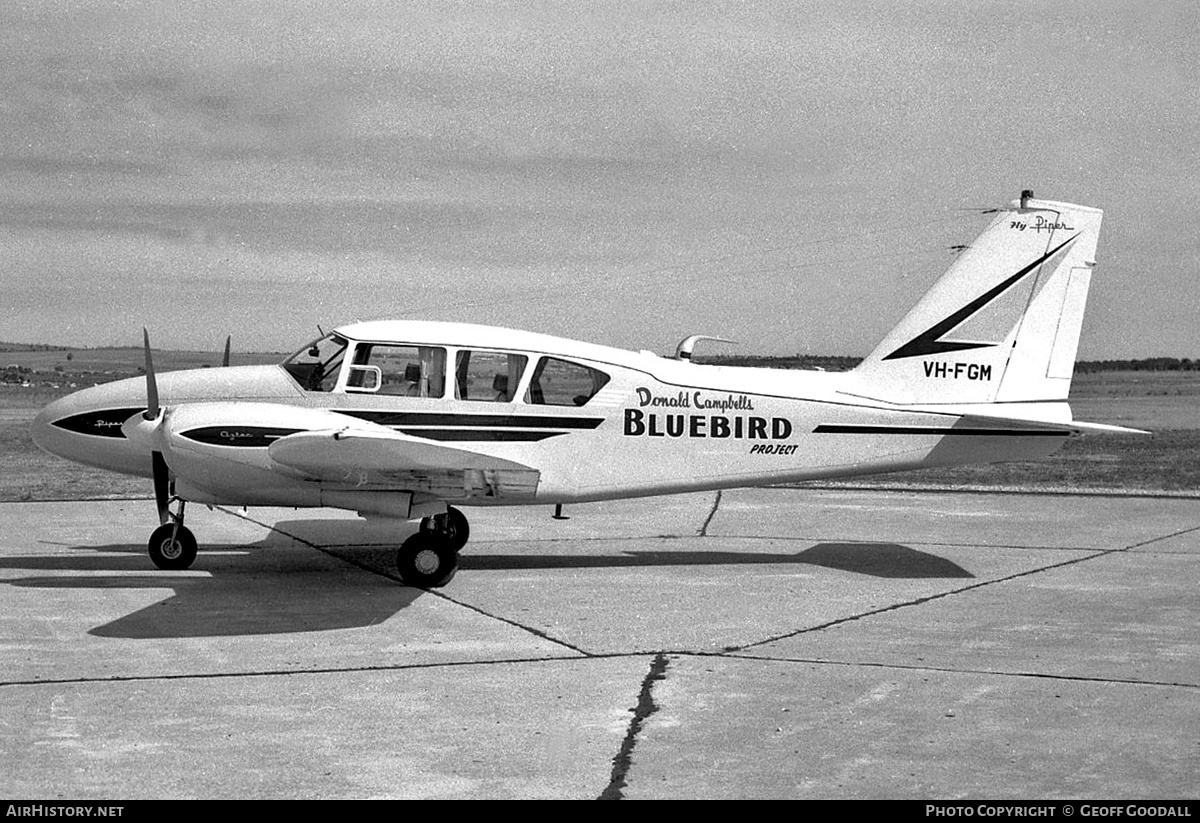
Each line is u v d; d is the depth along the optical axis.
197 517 15.95
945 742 6.64
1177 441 35.06
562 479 11.90
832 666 8.30
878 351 12.53
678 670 8.16
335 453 9.96
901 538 14.72
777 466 12.26
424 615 9.94
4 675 7.88
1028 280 12.59
